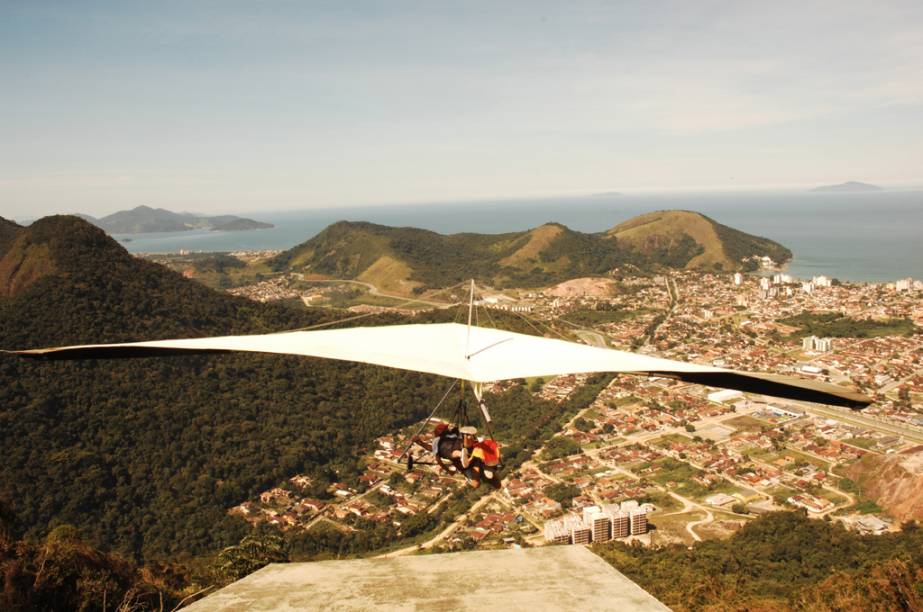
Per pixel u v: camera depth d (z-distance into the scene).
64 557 17.86
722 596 32.44
